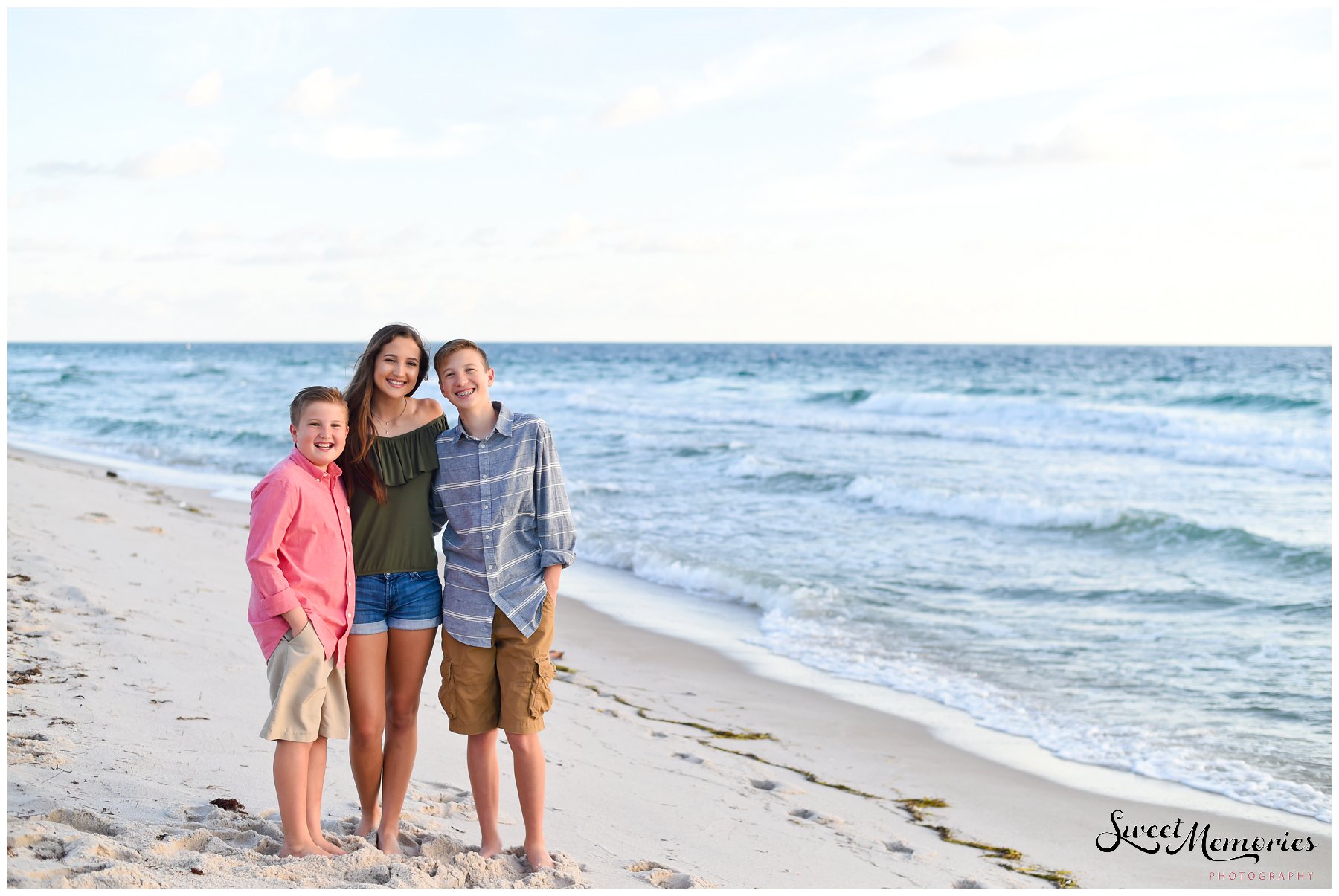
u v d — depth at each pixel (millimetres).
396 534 3344
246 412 29641
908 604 8766
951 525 12508
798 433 23750
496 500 3389
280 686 3074
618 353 109500
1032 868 4098
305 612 3115
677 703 6234
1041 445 21062
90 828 3096
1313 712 6172
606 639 7750
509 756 4840
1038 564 10352
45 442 22781
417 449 3400
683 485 15609
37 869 2584
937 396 31094
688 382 47562
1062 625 8133
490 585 3363
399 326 3420
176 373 54062
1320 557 10156
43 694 4477
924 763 5371
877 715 6117
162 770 3752
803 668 7059
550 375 55781
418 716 5156
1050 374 47344
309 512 3145
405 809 3830
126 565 7930
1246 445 20281
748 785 4789
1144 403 31219
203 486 15547
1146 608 8641
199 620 6328
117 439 23094
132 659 5246
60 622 5793
